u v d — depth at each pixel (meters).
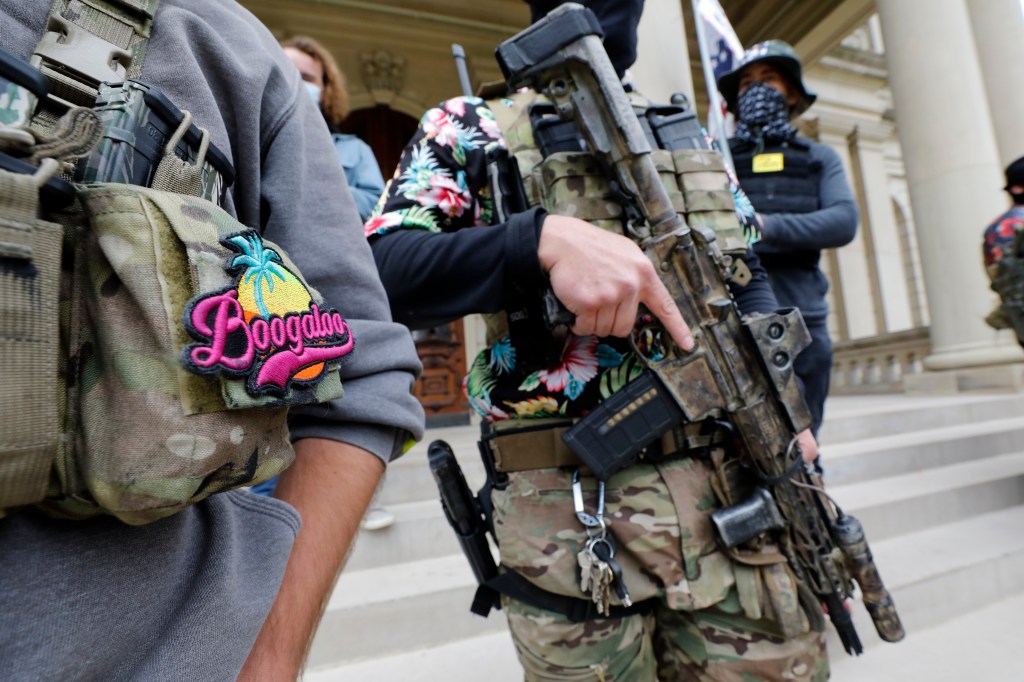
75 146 0.28
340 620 1.62
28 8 0.33
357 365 0.46
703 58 2.46
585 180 0.79
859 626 1.82
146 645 0.31
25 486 0.24
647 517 0.78
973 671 1.66
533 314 0.75
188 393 0.28
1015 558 2.15
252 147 0.46
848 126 7.93
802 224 1.88
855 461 2.86
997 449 3.31
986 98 5.15
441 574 1.88
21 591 0.26
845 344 6.10
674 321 0.73
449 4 5.35
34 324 0.24
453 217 0.85
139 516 0.28
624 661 0.82
